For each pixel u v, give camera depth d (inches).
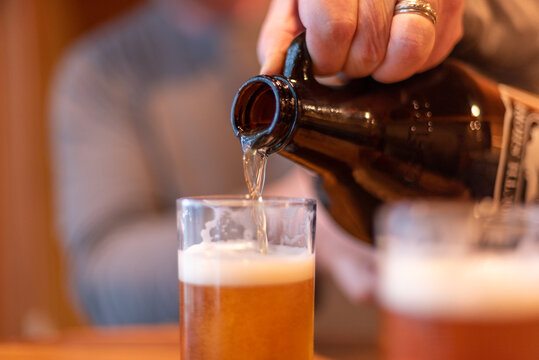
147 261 29.4
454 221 19.0
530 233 19.4
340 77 15.6
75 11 67.8
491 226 19.7
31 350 21.1
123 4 68.0
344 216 18.2
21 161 61.9
